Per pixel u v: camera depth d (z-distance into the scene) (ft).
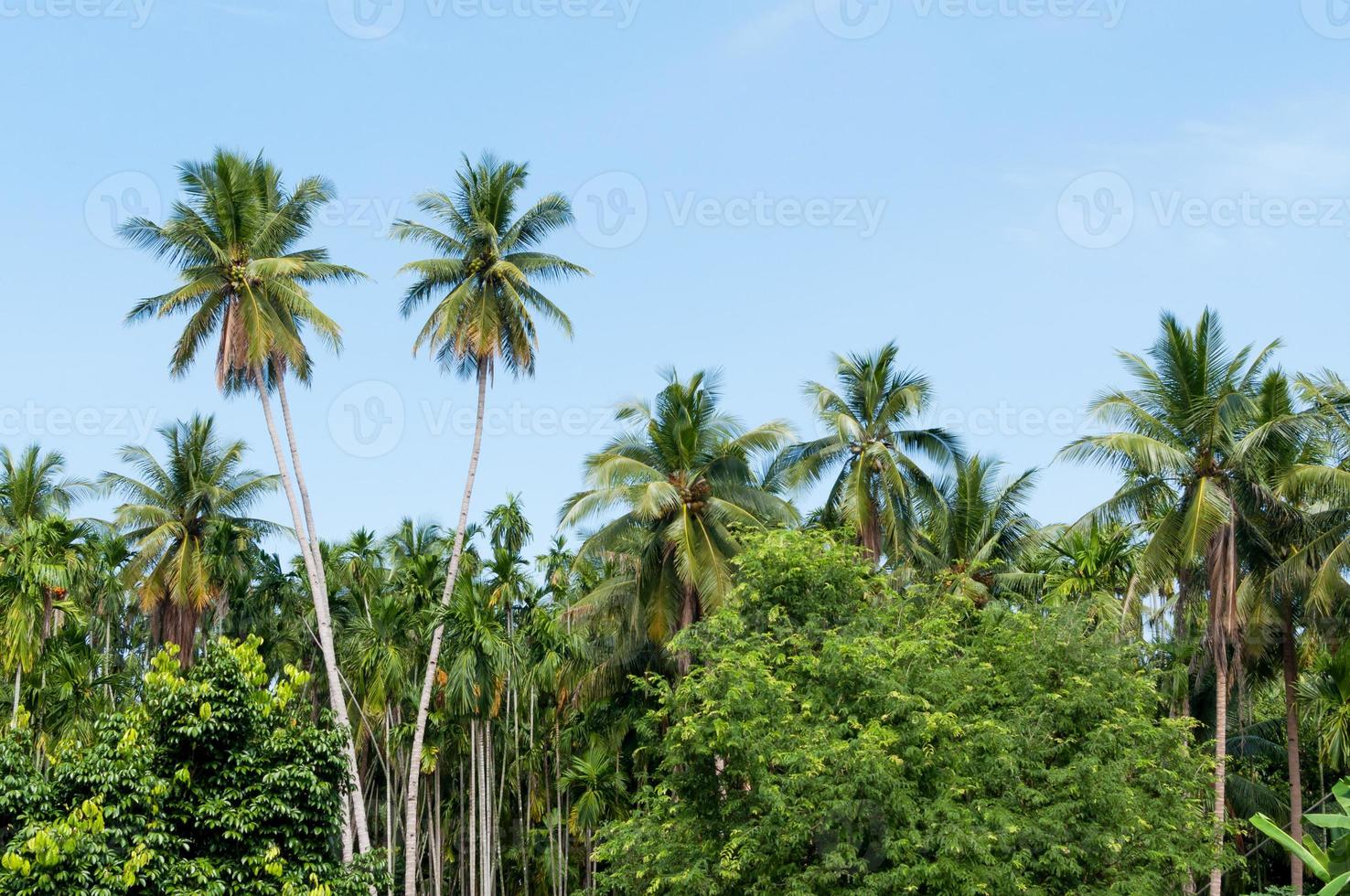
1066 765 97.71
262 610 180.55
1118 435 117.19
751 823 91.76
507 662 134.92
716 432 133.08
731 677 91.35
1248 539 123.13
